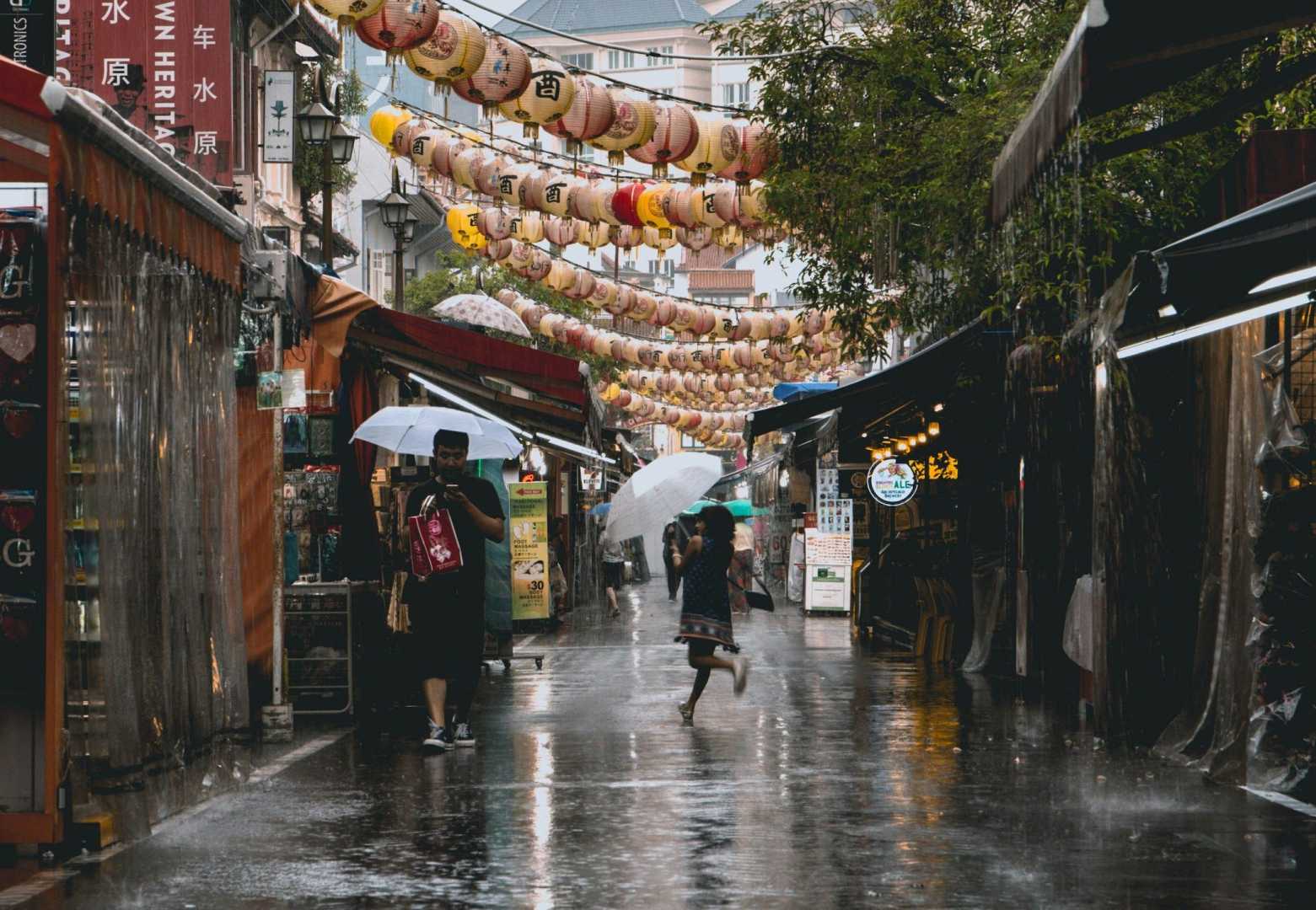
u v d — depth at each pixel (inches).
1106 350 552.7
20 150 373.4
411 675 717.3
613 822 411.2
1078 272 681.0
